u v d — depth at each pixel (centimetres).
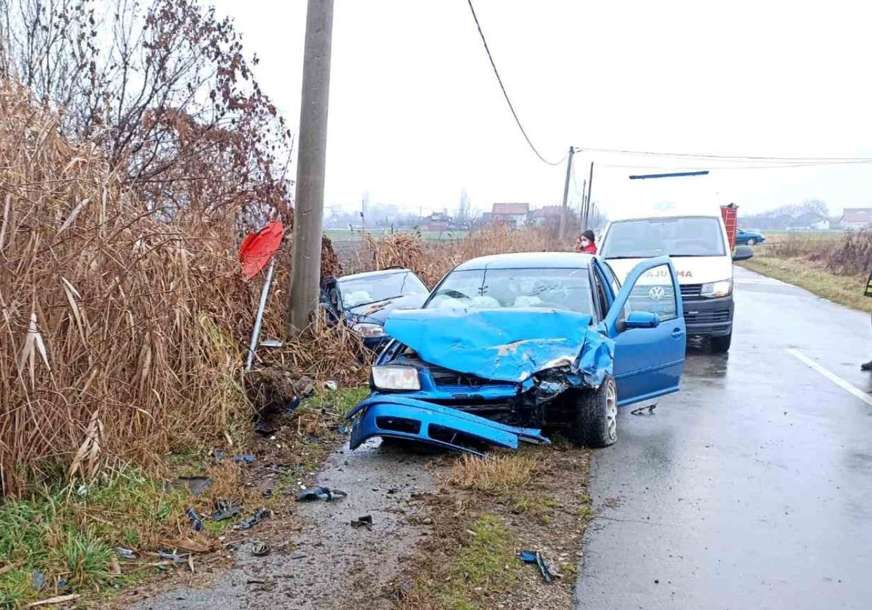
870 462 599
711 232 1255
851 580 397
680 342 778
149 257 560
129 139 920
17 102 548
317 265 890
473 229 2312
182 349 607
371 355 891
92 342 490
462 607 358
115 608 349
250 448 606
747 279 2994
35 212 468
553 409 640
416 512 474
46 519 414
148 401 539
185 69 980
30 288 450
